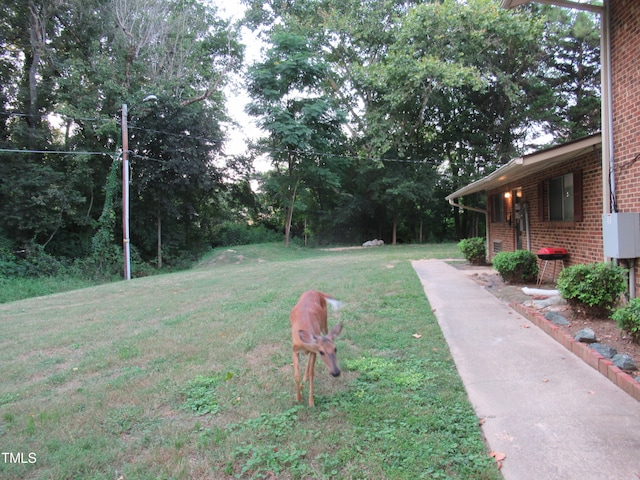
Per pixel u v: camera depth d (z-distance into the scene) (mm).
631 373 3752
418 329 5648
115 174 20688
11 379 4699
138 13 20703
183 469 2725
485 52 22844
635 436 2871
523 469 2598
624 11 5551
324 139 25844
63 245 21812
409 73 20547
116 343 5812
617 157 5801
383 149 24016
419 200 27359
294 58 24062
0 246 18562
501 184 12109
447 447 2850
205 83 24203
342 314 6602
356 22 23812
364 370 4297
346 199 30234
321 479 2586
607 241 5570
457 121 26359
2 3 18766
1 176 18328
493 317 6148
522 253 8586
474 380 3977
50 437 3232
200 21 22609
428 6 20172
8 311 9492
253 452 2887
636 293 5531
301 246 29672
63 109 18094
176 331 6254
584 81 24203
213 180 25297
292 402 3658
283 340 5469
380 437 3014
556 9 18219
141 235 24234
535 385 3777
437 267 12531
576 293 5352
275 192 27344
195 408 3637
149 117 21703
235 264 21766
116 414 3588
